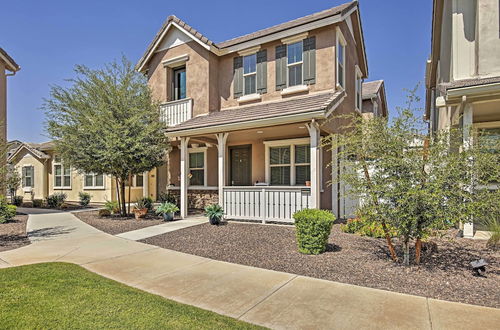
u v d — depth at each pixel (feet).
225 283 14.48
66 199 60.49
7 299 12.15
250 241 22.91
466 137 17.44
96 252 20.65
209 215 30.04
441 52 34.88
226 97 41.55
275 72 37.22
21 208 53.06
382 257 18.02
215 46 40.14
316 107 26.14
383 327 10.09
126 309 11.32
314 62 34.47
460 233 22.74
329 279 14.85
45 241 24.27
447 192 14.28
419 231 15.49
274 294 13.05
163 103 43.83
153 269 16.78
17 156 66.85
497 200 14.39
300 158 36.52
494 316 10.72
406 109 16.25
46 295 12.59
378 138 16.31
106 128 33.68
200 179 44.37
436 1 32.86
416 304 11.82
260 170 39.19
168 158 47.21
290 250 20.22
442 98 26.13
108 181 54.54
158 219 34.53
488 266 15.97
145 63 46.62
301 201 28.12
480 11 23.86
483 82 20.52
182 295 13.01
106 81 35.76
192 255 19.74
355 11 39.42
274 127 30.17
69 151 34.96
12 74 45.50
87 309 11.29
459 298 12.34
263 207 30.09
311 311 11.36
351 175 17.39
